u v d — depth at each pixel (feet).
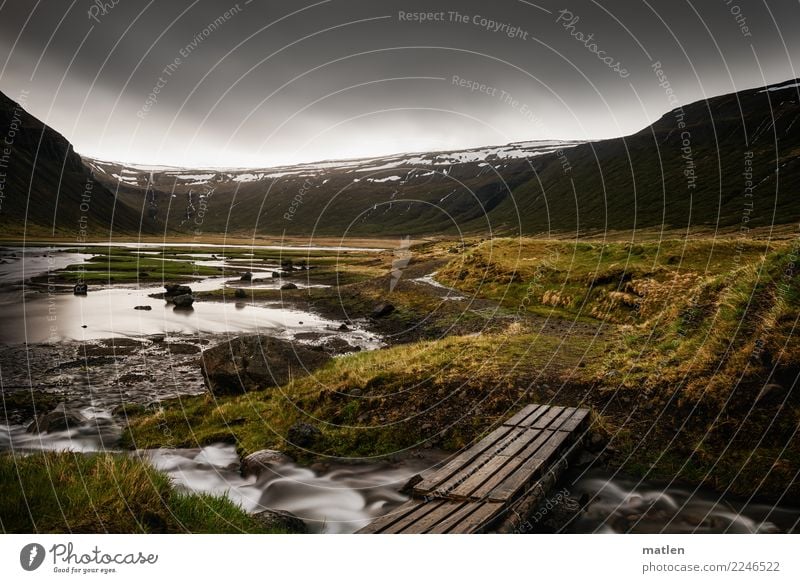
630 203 455.63
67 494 25.70
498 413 44.14
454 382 48.83
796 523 29.78
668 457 36.40
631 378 44.96
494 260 138.51
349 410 46.88
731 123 525.75
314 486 36.14
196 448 43.86
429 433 42.96
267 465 38.29
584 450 38.27
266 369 56.85
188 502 27.99
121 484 26.66
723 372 40.83
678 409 39.88
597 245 124.36
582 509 30.99
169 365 75.46
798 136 454.40
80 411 54.24
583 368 49.90
